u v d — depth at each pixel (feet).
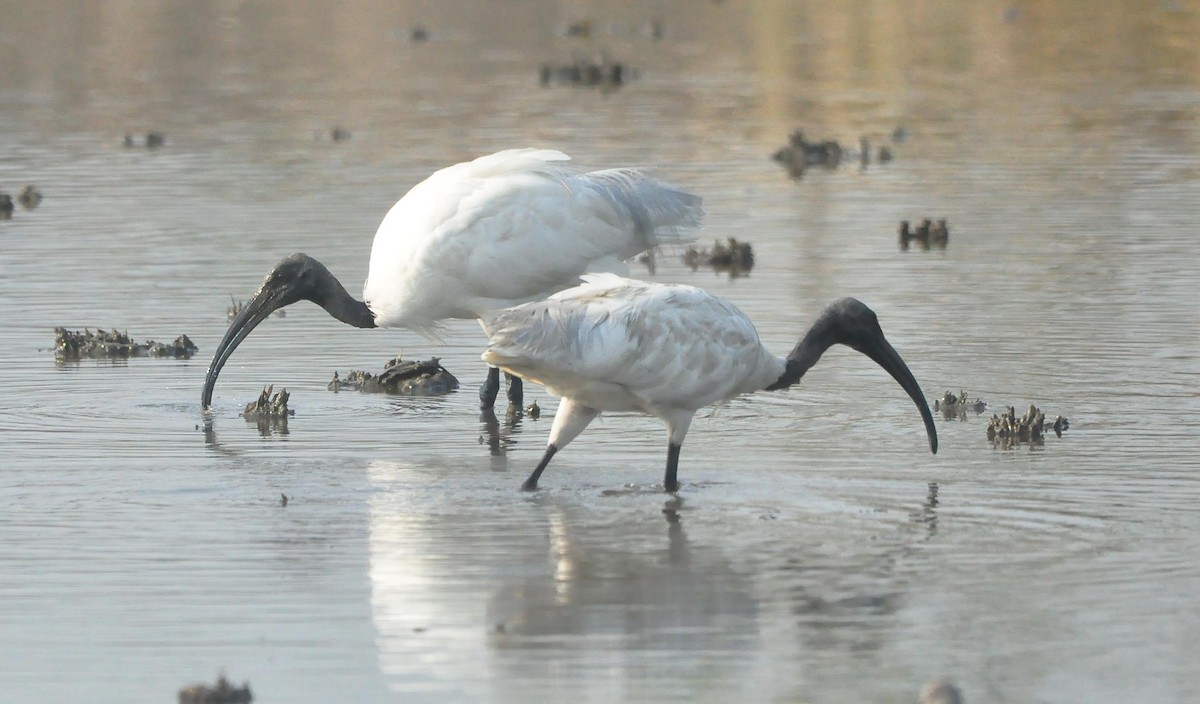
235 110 123.95
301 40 175.01
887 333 60.18
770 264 72.49
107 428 49.67
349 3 211.61
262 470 45.14
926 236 76.64
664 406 42.42
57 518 40.60
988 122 116.47
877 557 37.52
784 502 41.88
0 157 103.86
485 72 147.33
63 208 86.12
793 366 45.75
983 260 72.54
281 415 51.49
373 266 53.01
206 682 30.89
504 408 53.06
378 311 53.01
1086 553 37.63
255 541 38.88
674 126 114.42
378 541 38.88
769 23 184.55
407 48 167.73
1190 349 57.36
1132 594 34.99
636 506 41.60
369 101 128.16
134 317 63.98
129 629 33.50
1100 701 29.86
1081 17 178.81
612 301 41.75
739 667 31.53
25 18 191.83
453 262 51.80
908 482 43.50
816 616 34.06
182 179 94.79
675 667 31.53
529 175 53.16
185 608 34.60
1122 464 44.80
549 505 41.81
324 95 132.16
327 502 42.06
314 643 32.78
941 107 124.26
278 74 146.82
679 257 74.33
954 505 41.39
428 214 52.16
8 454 46.60
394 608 34.60
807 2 202.80
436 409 52.85
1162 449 46.19
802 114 121.39
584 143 105.50
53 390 54.19
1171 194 87.81
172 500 42.19
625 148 103.96
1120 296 65.26
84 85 139.13
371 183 92.02
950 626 33.37
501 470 45.29
